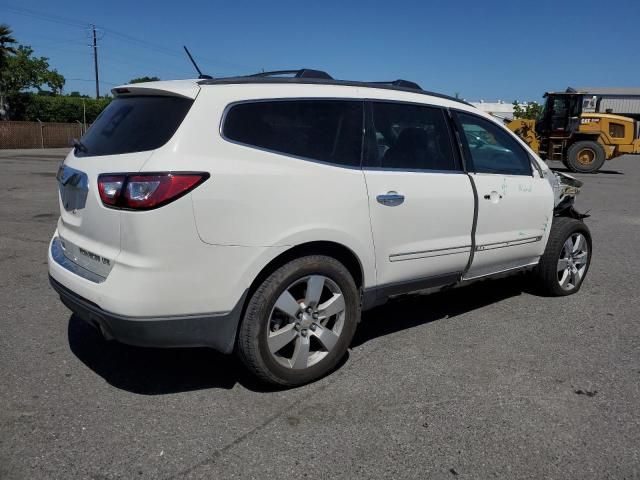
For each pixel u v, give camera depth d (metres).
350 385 3.56
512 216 4.66
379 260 3.75
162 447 2.86
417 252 3.96
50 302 4.98
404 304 5.15
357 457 2.82
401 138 3.97
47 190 12.69
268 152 3.28
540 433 3.06
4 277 5.71
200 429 3.03
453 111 4.37
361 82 3.90
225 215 3.07
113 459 2.76
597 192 14.77
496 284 5.85
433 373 3.74
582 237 5.50
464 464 2.78
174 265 2.97
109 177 3.07
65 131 37.94
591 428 3.12
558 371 3.80
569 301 5.32
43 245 7.13
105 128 3.52
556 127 21.66
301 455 2.82
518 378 3.69
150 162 2.96
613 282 5.99
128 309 2.94
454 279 4.38
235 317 3.21
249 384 3.56
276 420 3.14
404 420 3.16
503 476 2.70
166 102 3.26
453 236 4.18
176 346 3.12
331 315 3.58
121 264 2.98
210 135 3.11
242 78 3.42
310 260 3.40
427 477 2.68
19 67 43.22
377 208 3.67
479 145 4.54
